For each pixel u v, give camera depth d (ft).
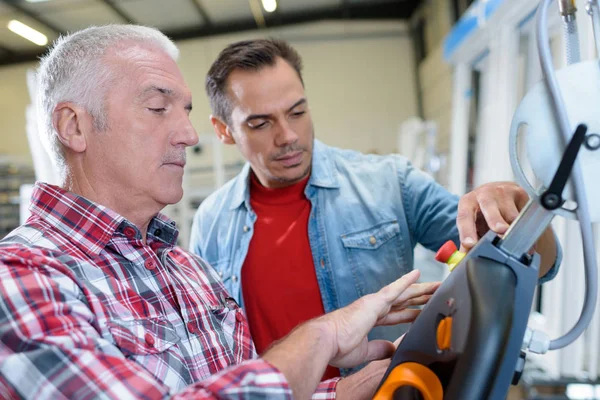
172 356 2.23
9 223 13.19
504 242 1.61
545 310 5.03
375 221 3.56
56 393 1.58
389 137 21.77
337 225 3.57
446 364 1.54
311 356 1.74
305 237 3.62
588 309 1.63
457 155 8.99
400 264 3.52
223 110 3.63
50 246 2.21
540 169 1.51
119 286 2.25
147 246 2.62
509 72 6.13
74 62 2.33
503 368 1.40
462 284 1.60
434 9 18.25
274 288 3.59
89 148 2.39
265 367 1.60
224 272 3.80
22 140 21.66
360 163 3.88
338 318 1.94
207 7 18.75
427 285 2.24
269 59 3.30
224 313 2.82
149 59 2.42
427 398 1.59
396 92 21.76
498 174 6.38
